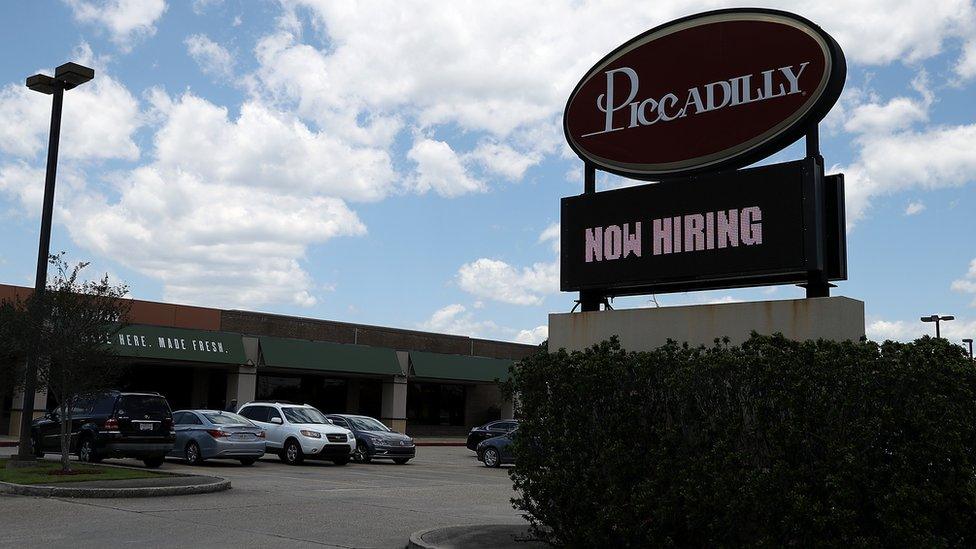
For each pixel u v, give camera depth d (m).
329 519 13.23
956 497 7.68
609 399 9.59
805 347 8.44
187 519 12.71
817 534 7.98
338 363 41.84
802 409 8.20
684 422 9.09
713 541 8.74
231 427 23.33
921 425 7.68
